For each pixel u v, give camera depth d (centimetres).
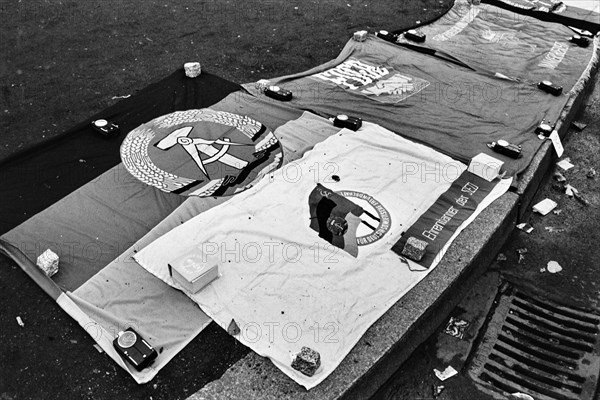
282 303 657
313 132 960
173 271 662
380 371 626
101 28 1278
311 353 584
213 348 622
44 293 682
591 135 1094
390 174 866
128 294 666
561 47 1312
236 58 1215
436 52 1253
